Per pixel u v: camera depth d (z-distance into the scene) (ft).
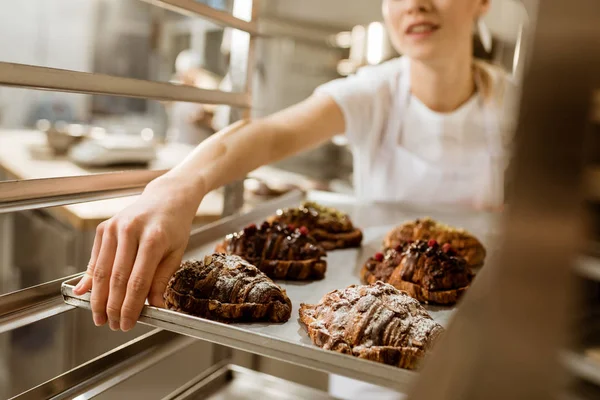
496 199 4.46
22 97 8.21
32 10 8.36
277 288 2.40
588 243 0.85
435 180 4.56
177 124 7.55
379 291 2.19
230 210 3.62
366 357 1.95
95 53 8.91
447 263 2.76
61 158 5.90
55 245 4.50
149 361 2.44
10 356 4.39
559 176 0.87
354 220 4.04
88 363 2.24
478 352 0.94
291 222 3.47
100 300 2.07
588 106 0.85
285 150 3.59
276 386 2.82
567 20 0.86
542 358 0.88
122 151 5.63
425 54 4.03
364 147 4.75
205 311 2.30
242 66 3.42
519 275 0.91
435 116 4.50
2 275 5.61
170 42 9.11
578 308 0.86
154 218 2.18
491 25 5.06
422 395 0.98
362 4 8.61
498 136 4.40
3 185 2.03
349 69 7.81
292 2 8.87
